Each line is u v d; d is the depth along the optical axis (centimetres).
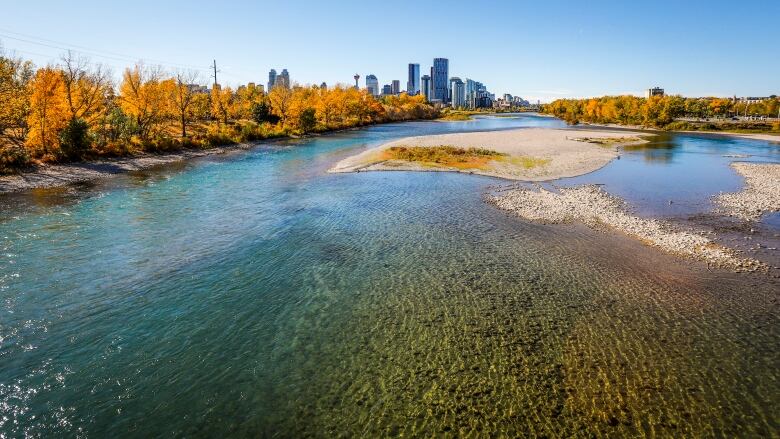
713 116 18975
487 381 1280
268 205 3272
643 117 14650
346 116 14025
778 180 4559
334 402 1192
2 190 3488
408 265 2138
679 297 1811
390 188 3994
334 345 1453
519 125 15338
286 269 2062
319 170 4975
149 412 1132
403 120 17950
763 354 1413
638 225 2817
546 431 1092
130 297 1734
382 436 1080
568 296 1816
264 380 1273
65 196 3388
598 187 4122
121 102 6344
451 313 1670
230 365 1334
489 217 3005
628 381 1280
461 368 1339
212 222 2778
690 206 3409
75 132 4775
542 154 6200
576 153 6475
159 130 7144
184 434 1065
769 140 9525
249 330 1527
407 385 1263
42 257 2108
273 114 10994
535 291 1861
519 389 1245
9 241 2317
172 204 3222
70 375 1259
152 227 2633
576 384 1266
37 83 4472
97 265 2030
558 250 2359
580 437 1073
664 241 2502
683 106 14988
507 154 5972
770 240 2564
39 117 4531
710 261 2208
